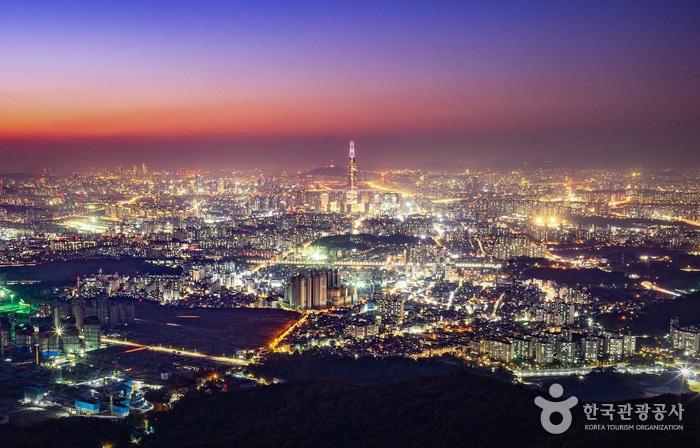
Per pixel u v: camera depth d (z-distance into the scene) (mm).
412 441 159250
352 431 170375
